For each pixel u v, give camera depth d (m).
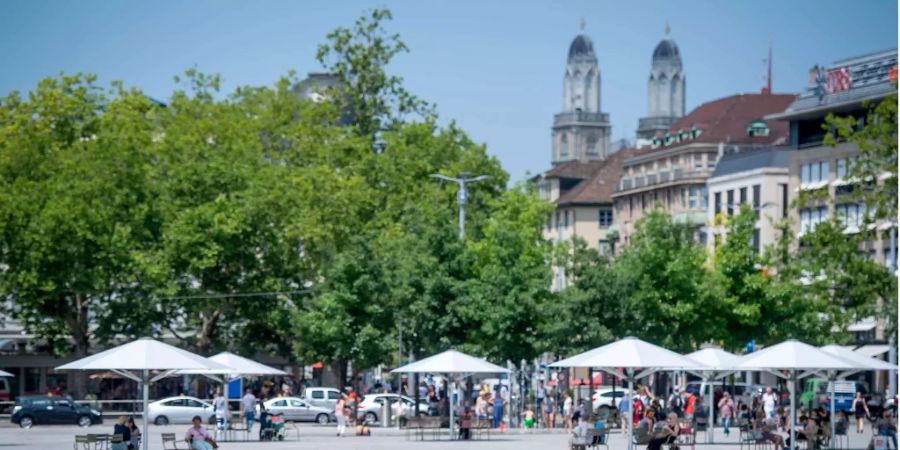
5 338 111.69
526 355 83.00
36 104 103.06
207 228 97.12
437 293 83.81
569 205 198.00
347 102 119.88
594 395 97.88
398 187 108.44
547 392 89.69
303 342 92.50
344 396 85.50
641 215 184.25
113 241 95.00
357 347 88.56
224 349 101.12
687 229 90.12
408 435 71.94
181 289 97.25
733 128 177.38
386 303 88.81
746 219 91.44
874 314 66.00
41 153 98.81
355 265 89.19
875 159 65.06
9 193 94.56
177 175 100.25
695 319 87.94
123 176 97.25
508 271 83.56
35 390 110.00
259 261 99.75
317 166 106.44
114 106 107.56
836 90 129.88
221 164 100.56
